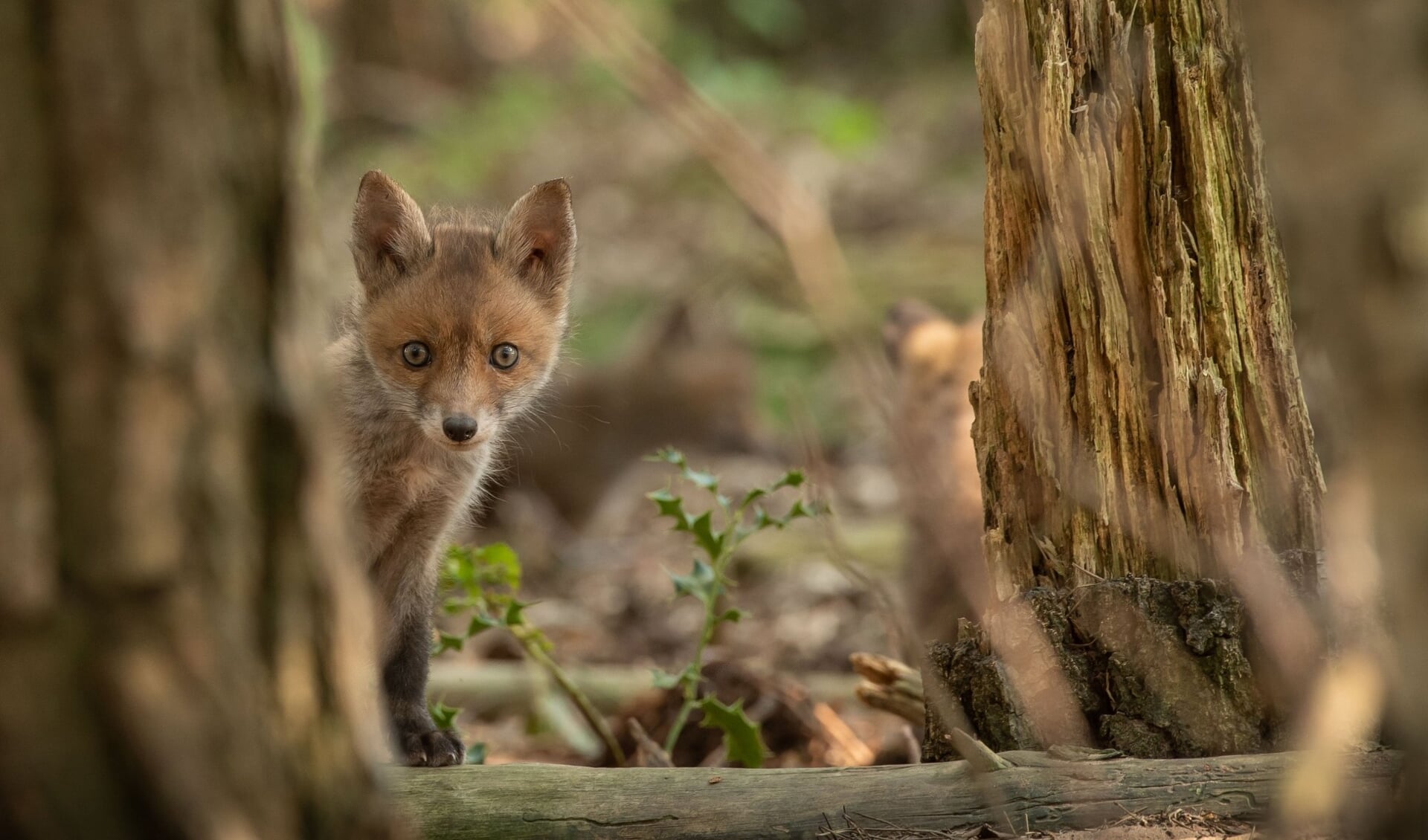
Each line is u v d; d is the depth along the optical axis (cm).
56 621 403
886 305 2625
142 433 406
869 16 4225
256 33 432
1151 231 745
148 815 410
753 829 703
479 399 1029
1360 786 614
